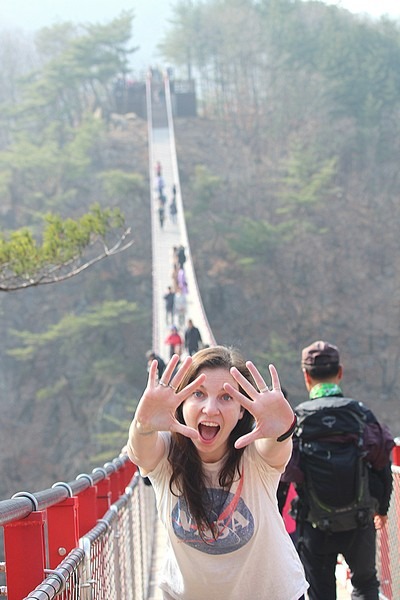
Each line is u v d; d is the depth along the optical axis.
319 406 5.92
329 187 96.56
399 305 89.12
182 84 112.19
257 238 83.81
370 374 85.88
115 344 76.31
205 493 3.94
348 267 91.25
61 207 89.38
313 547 6.04
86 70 105.75
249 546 3.96
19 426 76.31
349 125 103.31
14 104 110.12
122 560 7.25
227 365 3.97
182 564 4.04
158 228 59.84
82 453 73.56
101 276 84.75
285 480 5.89
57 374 77.50
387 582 7.67
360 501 5.85
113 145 100.19
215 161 102.94
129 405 71.25
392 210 96.75
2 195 87.94
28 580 3.87
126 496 7.89
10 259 12.41
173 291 42.28
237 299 87.19
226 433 3.90
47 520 4.71
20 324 82.44
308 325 87.38
